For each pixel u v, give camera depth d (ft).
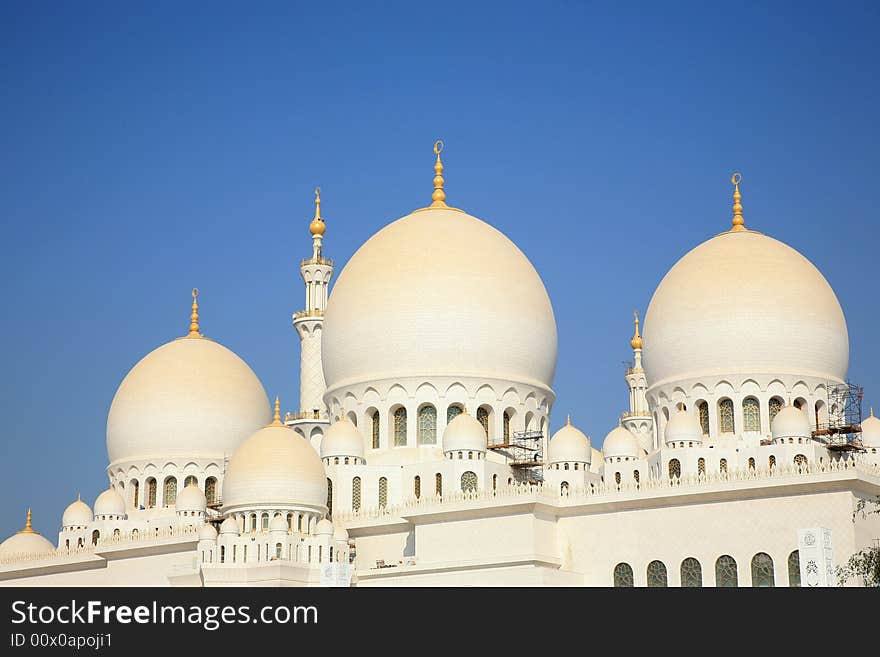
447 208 533.14
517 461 482.28
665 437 467.52
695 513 415.03
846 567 387.34
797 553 397.19
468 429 462.60
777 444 449.89
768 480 402.93
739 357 486.38
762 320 485.97
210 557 445.37
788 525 399.65
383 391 495.00
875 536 406.00
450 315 493.36
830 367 493.77
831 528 393.50
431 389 491.31
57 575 524.11
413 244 507.71
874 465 407.03
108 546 498.28
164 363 563.89
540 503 424.87
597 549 428.15
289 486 449.89
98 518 525.34
